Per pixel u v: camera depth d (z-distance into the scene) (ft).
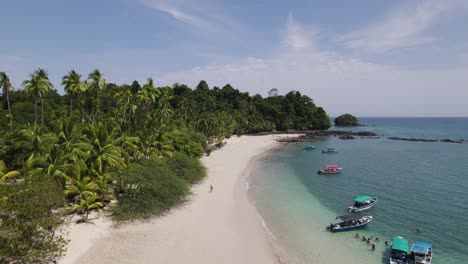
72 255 82.74
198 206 130.62
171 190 123.54
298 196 158.92
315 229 116.06
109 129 145.18
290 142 425.69
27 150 112.27
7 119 193.16
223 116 426.51
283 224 119.75
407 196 161.48
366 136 521.24
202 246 94.99
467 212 136.26
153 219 111.24
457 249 101.91
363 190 173.27
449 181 194.29
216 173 199.93
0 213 68.08
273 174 211.20
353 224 117.19
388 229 117.70
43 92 142.92
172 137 203.51
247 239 103.14
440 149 354.95
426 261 90.74
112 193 122.21
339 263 91.20
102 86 172.24
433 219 128.16
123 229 101.30
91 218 105.50
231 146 353.92
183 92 561.84
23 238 69.41
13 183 82.33
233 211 128.88
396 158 288.92
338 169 219.82
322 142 431.43
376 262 92.32
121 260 83.10
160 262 83.56
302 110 630.74
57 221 82.12
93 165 114.42
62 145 112.68
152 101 198.18
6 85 143.64
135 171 119.55
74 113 214.69
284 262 90.38
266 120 574.15
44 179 86.99
